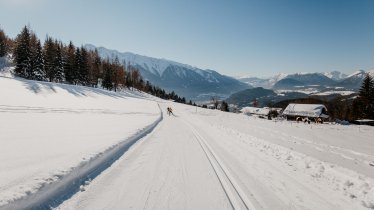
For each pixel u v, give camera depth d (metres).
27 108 27.08
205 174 7.53
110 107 46.28
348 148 18.92
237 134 19.83
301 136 25.30
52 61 74.31
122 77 115.31
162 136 16.28
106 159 8.50
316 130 34.12
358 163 12.02
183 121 33.06
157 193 5.77
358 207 5.50
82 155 7.72
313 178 7.76
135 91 125.88
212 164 8.88
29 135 11.28
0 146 8.38
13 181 4.94
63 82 75.94
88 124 18.50
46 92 49.00
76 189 5.62
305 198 5.92
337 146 19.52
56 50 73.31
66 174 5.80
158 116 37.34
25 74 64.75
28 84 51.66
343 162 11.98
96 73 91.88
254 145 14.23
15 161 6.51
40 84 55.22
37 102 35.81
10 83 47.72
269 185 6.77
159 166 8.22
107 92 75.19
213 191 6.08
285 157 10.96
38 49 67.19
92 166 7.25
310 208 5.32
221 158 10.04
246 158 10.30
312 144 19.06
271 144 14.67
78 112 30.95
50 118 20.72
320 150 15.80
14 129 12.94
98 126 17.48
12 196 4.22
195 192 5.96
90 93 63.47
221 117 52.12
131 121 23.94
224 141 15.39
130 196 5.48
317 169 8.87
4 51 93.38
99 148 9.05
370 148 19.88
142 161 8.80
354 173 8.28
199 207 5.12
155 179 6.80
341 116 98.81
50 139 10.55
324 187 6.87
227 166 8.69
